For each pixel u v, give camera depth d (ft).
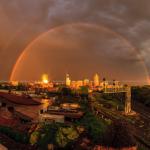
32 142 137.59
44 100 294.87
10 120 180.75
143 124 291.38
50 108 234.99
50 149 129.90
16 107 222.89
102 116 256.11
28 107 229.86
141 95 529.45
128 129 83.46
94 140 128.57
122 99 470.39
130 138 81.10
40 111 214.28
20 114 205.77
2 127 149.28
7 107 217.56
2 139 131.44
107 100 429.79
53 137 139.03
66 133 143.33
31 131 151.94
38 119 199.62
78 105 281.13
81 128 155.33
